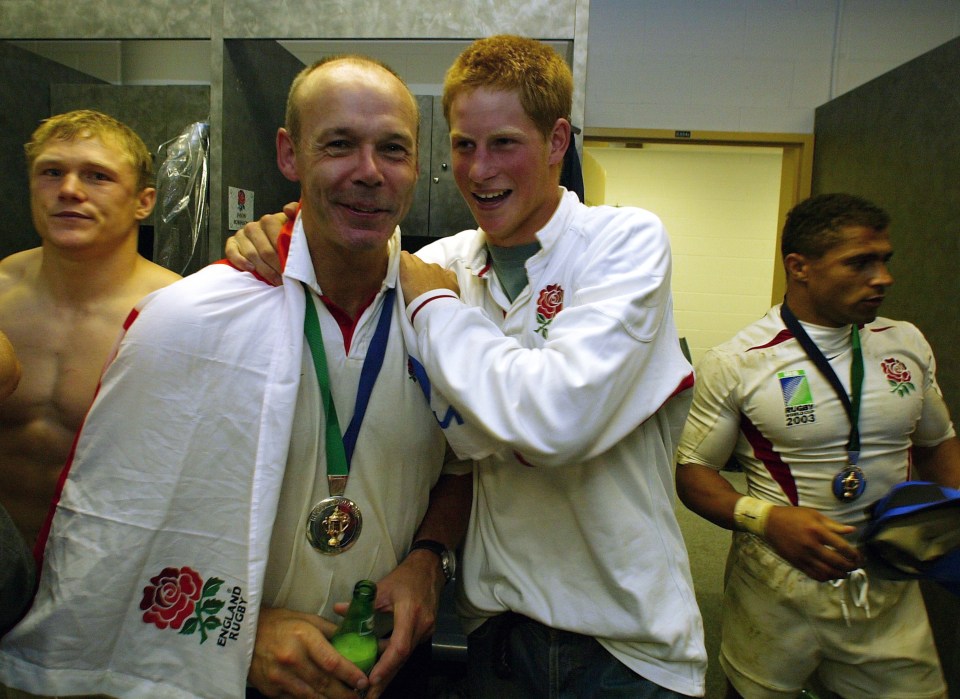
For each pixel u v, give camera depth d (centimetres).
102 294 122
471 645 106
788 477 133
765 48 346
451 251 108
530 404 76
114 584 82
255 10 162
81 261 119
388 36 161
